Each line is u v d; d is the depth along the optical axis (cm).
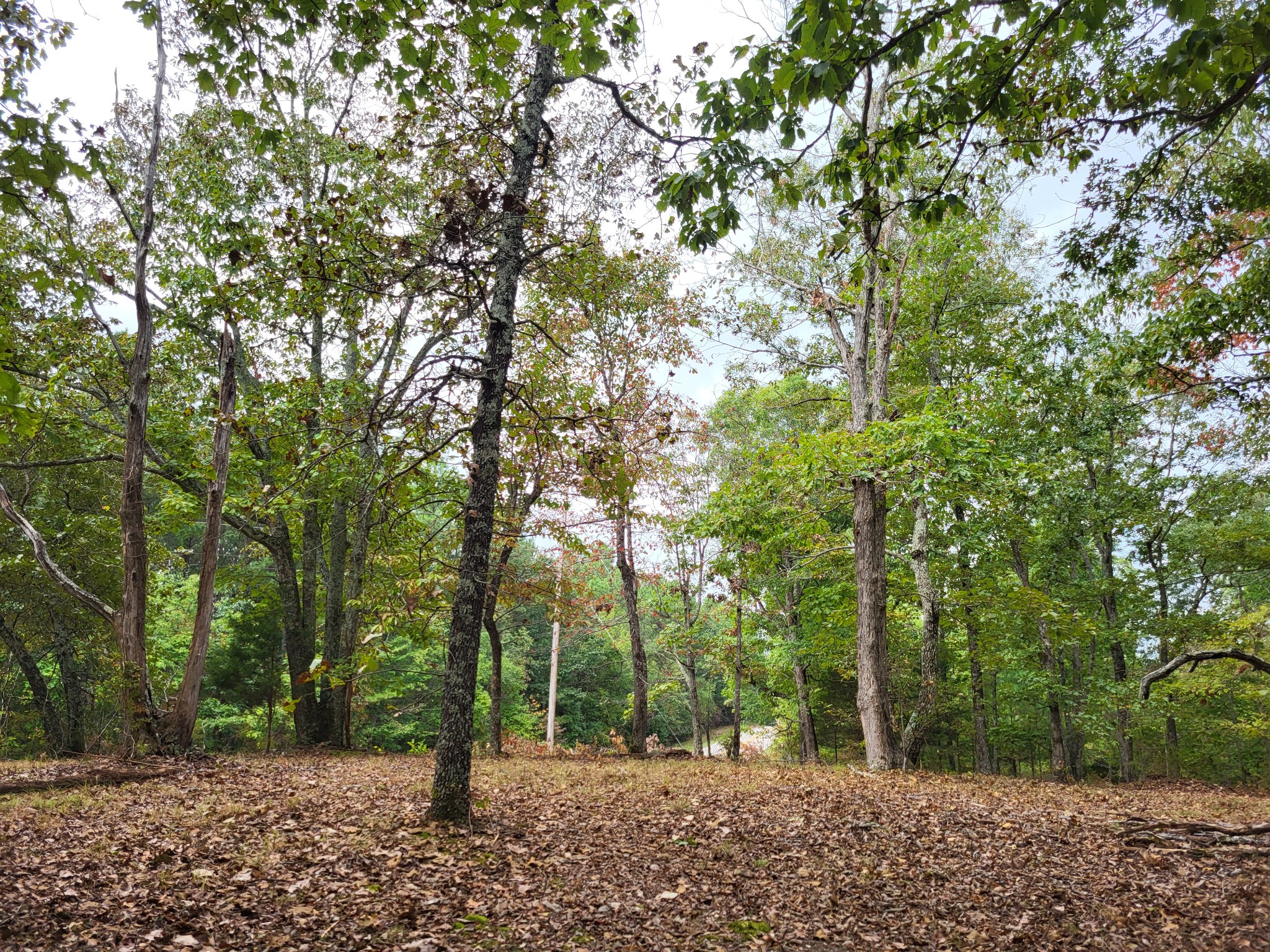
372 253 845
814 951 509
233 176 1588
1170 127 661
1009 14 452
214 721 2583
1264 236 1098
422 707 3388
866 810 936
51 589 1953
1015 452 1908
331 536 2131
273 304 1084
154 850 634
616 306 1666
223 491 1239
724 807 943
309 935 484
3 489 1171
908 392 2030
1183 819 891
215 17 574
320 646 2311
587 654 4481
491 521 822
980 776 1666
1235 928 517
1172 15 414
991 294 1930
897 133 570
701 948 509
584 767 1422
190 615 2953
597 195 938
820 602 2286
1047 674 2112
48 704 2047
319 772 1190
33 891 517
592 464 980
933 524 2078
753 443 2494
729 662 2545
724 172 571
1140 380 1373
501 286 849
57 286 649
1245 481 2070
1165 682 2153
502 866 648
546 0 563
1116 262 1001
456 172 945
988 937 529
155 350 1667
